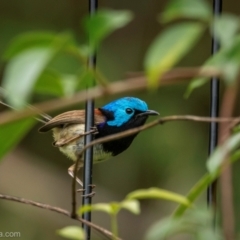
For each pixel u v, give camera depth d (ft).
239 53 11.94
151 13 64.64
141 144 57.57
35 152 61.93
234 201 50.37
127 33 63.82
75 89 13.28
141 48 63.46
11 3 62.03
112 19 12.14
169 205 58.80
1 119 12.44
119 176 58.44
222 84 54.19
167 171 56.54
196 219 14.39
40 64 11.74
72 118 37.17
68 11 63.10
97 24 12.17
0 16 61.16
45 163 61.62
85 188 29.22
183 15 12.69
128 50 62.95
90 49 12.55
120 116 38.37
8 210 57.16
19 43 11.93
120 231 58.18
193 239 14.30
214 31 12.05
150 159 57.26
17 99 11.61
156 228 14.15
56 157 61.93
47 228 56.95
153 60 11.82
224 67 11.91
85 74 12.89
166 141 56.95
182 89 58.08
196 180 55.47
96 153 38.34
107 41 62.80
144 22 64.49
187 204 16.11
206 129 57.26
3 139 13.58
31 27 61.67
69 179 61.21
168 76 12.84
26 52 11.88
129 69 62.08
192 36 11.88
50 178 60.85
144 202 59.36
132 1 65.05
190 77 12.78
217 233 14.78
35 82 12.14
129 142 39.19
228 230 12.90
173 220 14.38
